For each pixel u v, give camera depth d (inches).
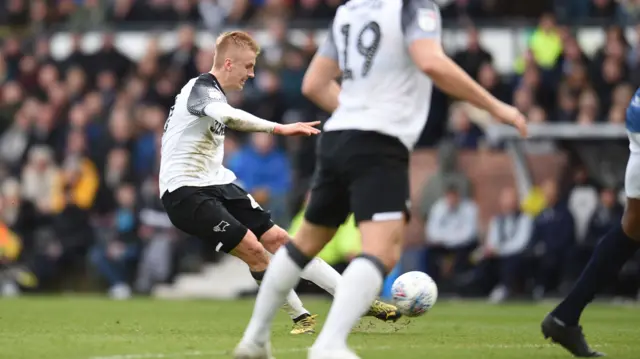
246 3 2967.5
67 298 2332.7
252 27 2923.2
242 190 1241.4
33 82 2938.0
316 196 805.9
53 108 2797.7
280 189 2447.1
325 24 2898.6
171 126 1219.2
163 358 887.7
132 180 2598.4
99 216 2600.9
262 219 1232.8
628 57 2674.7
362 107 786.2
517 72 2746.1
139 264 2524.6
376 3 804.0
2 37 3149.6
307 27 2903.5
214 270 2573.8
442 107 2623.0
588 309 2021.4
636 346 1064.2
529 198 2380.7
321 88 845.8
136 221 2529.5
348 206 810.2
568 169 2440.9
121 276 2527.1
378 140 775.1
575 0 2938.0
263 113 2544.3
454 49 2847.0
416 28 774.5
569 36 2709.2
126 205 2532.0
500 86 2632.9
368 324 1223.5
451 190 2384.4
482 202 2476.6
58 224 2596.0
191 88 1183.6
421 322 1524.4
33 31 3149.6
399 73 788.0
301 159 2578.7
